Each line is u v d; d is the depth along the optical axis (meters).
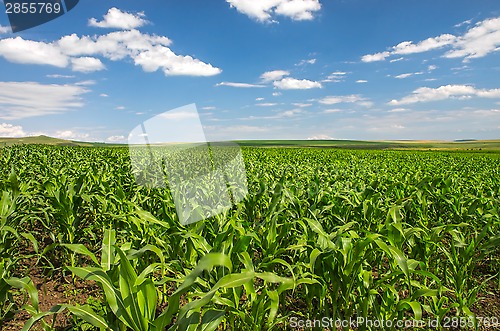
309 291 3.46
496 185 8.03
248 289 2.75
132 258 2.83
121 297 2.32
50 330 2.77
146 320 2.24
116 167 11.06
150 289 2.26
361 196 5.46
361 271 3.12
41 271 5.05
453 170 15.32
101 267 2.68
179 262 3.27
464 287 4.24
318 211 4.66
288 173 10.30
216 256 2.12
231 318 3.08
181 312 2.12
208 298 2.11
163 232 3.82
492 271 5.14
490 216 4.74
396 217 3.64
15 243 5.05
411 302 2.72
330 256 3.13
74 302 4.18
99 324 2.33
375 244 3.08
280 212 4.18
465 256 3.84
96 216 6.08
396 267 3.42
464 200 5.95
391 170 13.49
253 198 5.18
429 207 6.24
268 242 3.53
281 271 4.14
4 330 3.54
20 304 4.12
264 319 3.23
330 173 10.90
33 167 12.12
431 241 3.89
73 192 5.29
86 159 15.59
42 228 6.75
